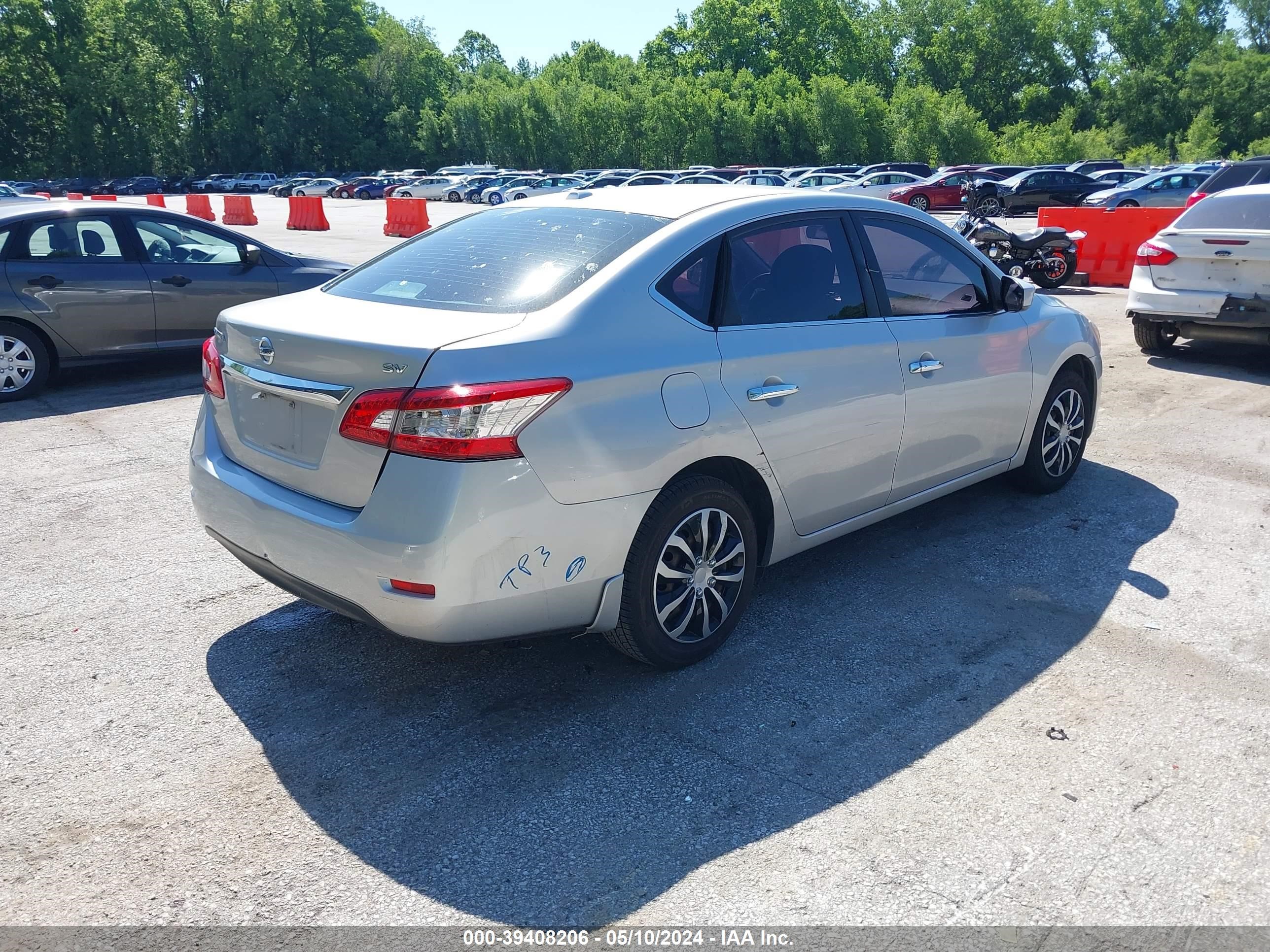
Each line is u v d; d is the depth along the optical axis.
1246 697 3.35
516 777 2.92
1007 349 4.67
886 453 4.07
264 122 86.00
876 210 4.14
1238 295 8.00
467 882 2.49
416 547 2.76
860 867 2.53
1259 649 3.69
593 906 2.40
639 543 3.20
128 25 80.25
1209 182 16.39
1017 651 3.68
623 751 3.05
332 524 2.92
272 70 85.75
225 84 85.94
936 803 2.79
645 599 3.26
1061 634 3.81
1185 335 8.51
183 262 8.26
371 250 20.70
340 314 3.21
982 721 3.21
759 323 3.54
